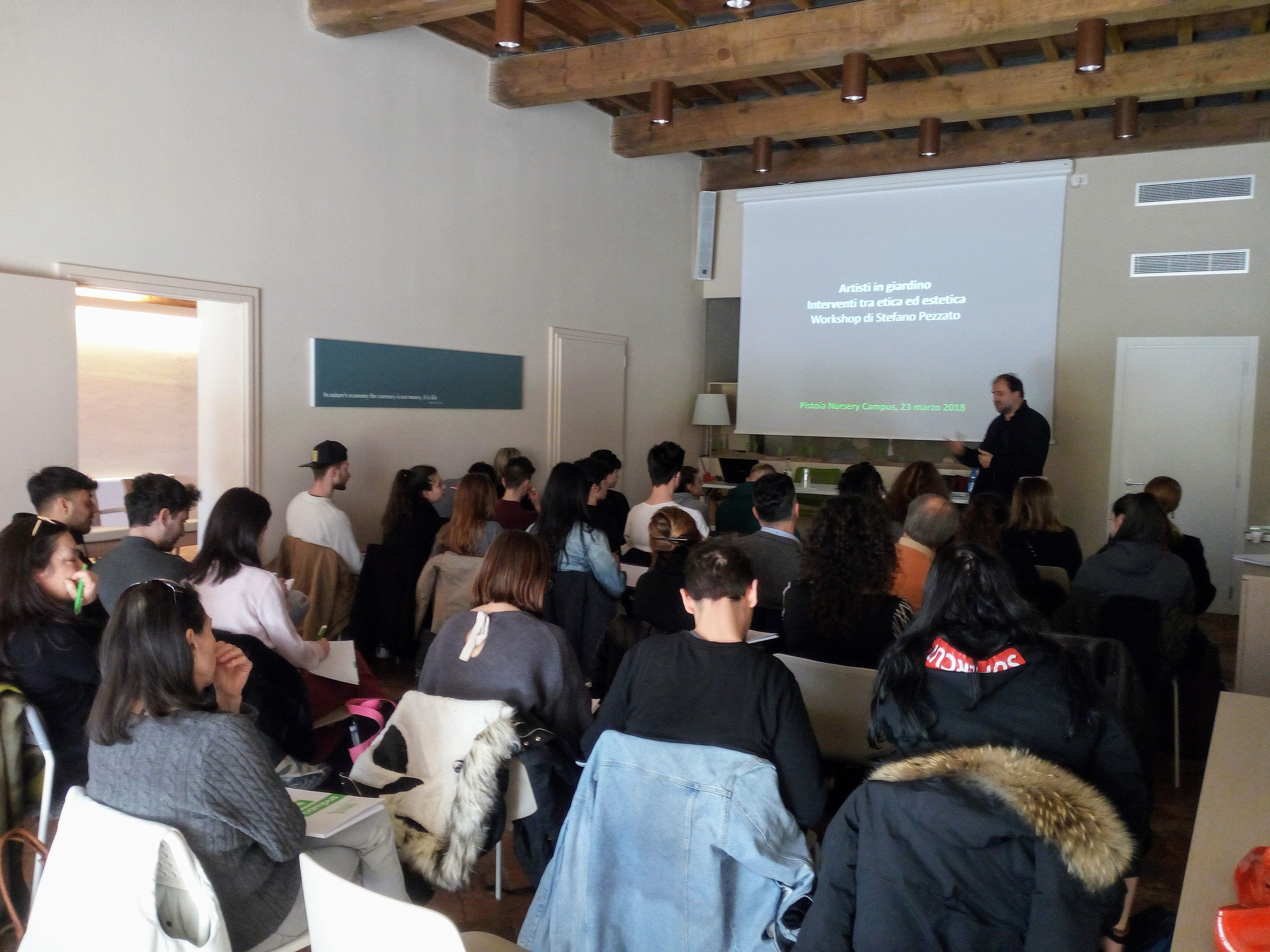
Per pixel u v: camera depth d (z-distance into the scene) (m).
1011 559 3.43
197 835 1.54
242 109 4.65
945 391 7.91
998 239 7.67
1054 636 1.85
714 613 1.88
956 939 1.28
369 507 5.55
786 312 8.54
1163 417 7.23
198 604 1.67
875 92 6.67
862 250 8.20
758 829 1.69
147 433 6.76
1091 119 7.32
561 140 7.09
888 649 1.64
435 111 5.89
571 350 7.30
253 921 1.62
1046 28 4.85
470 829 1.97
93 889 1.51
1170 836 3.02
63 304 3.84
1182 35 5.69
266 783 1.61
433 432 6.02
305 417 5.11
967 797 1.27
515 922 2.47
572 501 3.43
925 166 7.88
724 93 7.18
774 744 1.79
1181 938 1.21
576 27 5.95
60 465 3.71
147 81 4.20
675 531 3.06
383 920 1.33
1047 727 1.49
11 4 3.66
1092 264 7.41
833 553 2.45
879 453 8.51
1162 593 3.22
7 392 3.66
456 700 2.13
